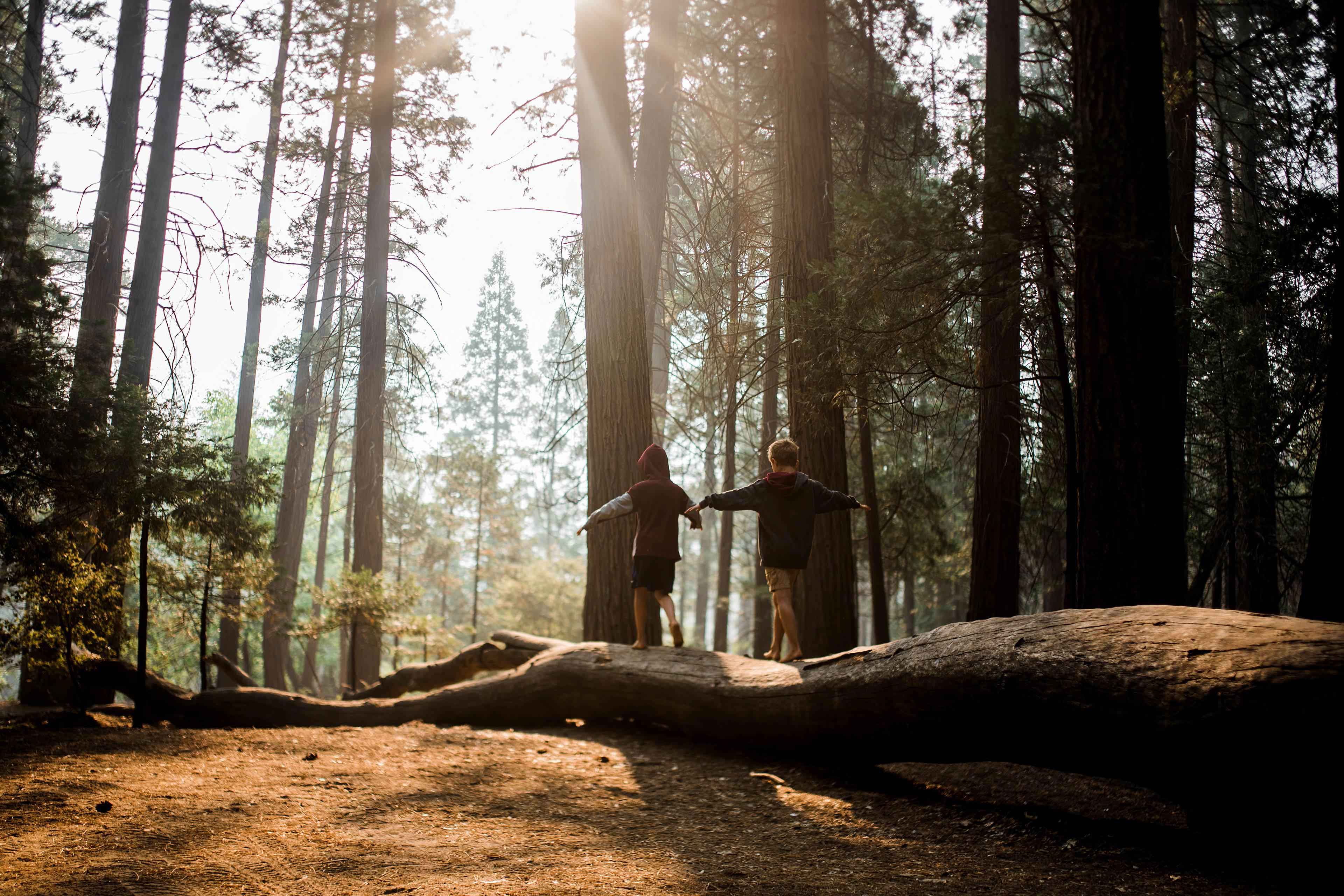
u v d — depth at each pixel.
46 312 7.55
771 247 13.03
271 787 5.07
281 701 8.62
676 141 15.16
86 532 8.21
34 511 7.95
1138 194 6.12
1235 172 11.77
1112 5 6.34
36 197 7.80
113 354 8.95
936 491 19.23
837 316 7.91
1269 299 8.62
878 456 16.44
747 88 14.73
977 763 5.72
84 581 8.04
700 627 42.81
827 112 10.63
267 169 20.06
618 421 9.69
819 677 5.57
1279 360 9.26
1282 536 11.78
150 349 13.98
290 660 21.50
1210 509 12.52
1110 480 5.95
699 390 15.56
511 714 8.02
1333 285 7.78
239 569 9.62
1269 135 11.47
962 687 4.51
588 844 4.11
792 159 10.45
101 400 7.76
